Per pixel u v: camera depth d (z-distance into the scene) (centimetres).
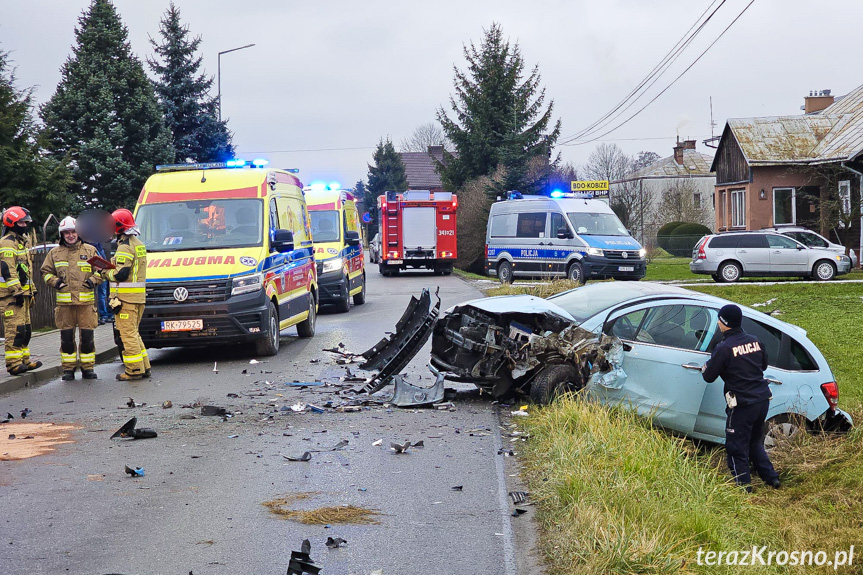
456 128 5284
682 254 4778
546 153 5169
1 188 2570
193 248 1292
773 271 2723
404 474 671
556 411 788
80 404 961
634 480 593
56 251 1130
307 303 1543
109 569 478
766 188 3644
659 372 833
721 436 804
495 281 2991
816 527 604
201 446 762
